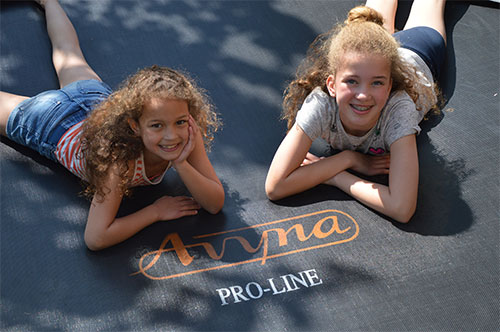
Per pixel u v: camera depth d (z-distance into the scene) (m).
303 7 2.98
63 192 2.14
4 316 1.77
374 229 1.98
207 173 1.97
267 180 2.07
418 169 2.06
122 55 2.72
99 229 1.88
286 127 2.37
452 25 2.80
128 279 1.86
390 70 1.85
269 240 1.96
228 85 2.56
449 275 1.84
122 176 1.86
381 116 1.97
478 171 2.15
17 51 2.72
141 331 1.73
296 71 2.63
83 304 1.79
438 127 2.32
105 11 2.96
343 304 1.78
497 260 1.88
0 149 2.30
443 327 1.72
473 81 2.51
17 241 1.98
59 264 1.90
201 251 1.93
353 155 2.12
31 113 2.20
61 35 2.68
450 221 2.00
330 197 2.09
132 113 1.75
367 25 1.88
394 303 1.78
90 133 1.89
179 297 1.81
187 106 1.78
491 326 1.71
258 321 1.74
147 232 1.99
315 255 1.91
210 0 3.04
